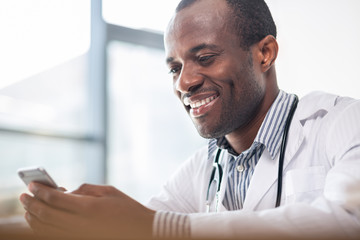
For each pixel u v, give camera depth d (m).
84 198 0.55
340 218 0.57
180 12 0.98
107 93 3.67
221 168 1.05
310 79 3.47
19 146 3.22
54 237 0.34
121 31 3.75
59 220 0.55
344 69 3.27
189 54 0.95
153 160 3.76
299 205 0.58
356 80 3.20
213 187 1.06
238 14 0.96
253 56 0.98
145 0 3.83
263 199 0.91
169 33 0.99
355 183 0.62
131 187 3.69
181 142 3.86
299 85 3.53
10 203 3.05
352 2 3.25
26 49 3.34
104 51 3.67
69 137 3.48
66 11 3.52
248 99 0.96
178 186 1.17
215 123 0.96
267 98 1.02
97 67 3.65
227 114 0.95
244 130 1.01
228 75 0.94
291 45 3.61
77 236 0.35
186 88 0.95
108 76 3.69
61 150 3.45
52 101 3.48
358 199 0.60
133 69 3.78
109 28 3.71
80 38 3.60
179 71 1.01
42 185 0.59
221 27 0.94
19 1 3.29
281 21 3.68
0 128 3.12
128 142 3.71
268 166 0.93
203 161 1.17
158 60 3.87
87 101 3.64
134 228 0.53
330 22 3.38
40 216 0.57
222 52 0.94
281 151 0.93
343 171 0.67
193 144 3.88
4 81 3.25
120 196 0.60
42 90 3.44
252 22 0.98
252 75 0.97
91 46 3.66
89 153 3.59
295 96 1.04
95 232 0.51
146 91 3.81
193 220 0.55
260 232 0.51
